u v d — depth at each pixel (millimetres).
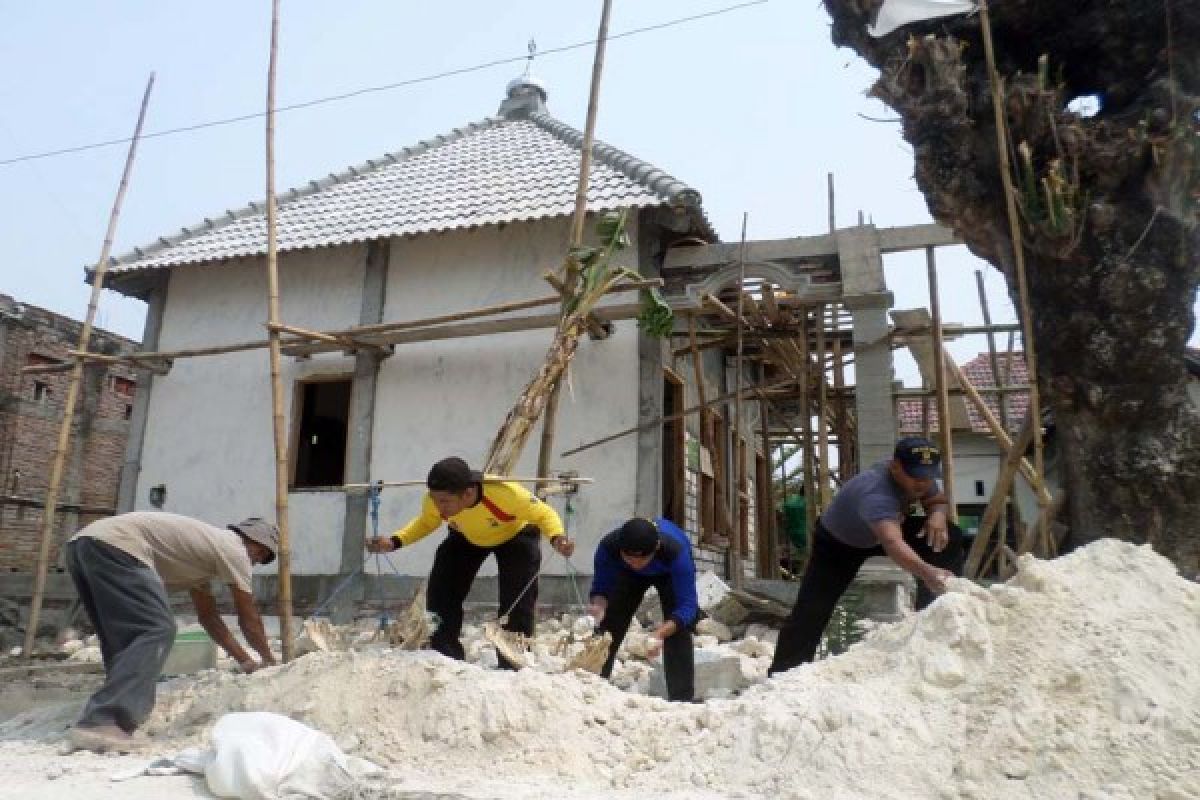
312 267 12156
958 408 19328
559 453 10422
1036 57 6035
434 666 4324
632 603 5613
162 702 4719
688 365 12297
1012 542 15023
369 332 9039
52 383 17219
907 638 3967
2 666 7984
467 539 5742
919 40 5898
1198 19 5434
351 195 13367
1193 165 5332
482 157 13672
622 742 3949
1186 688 3484
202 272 12750
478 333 10391
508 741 3900
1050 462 12922
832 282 10047
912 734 3482
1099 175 5504
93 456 17844
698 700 5965
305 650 7754
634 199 10188
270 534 5355
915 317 10094
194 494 12109
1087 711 3408
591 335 10195
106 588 4414
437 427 11086
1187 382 5500
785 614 8703
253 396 12148
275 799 3279
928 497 5262
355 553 11055
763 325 11594
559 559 10133
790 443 17453
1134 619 3799
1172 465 5324
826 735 3531
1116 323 5410
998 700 3531
